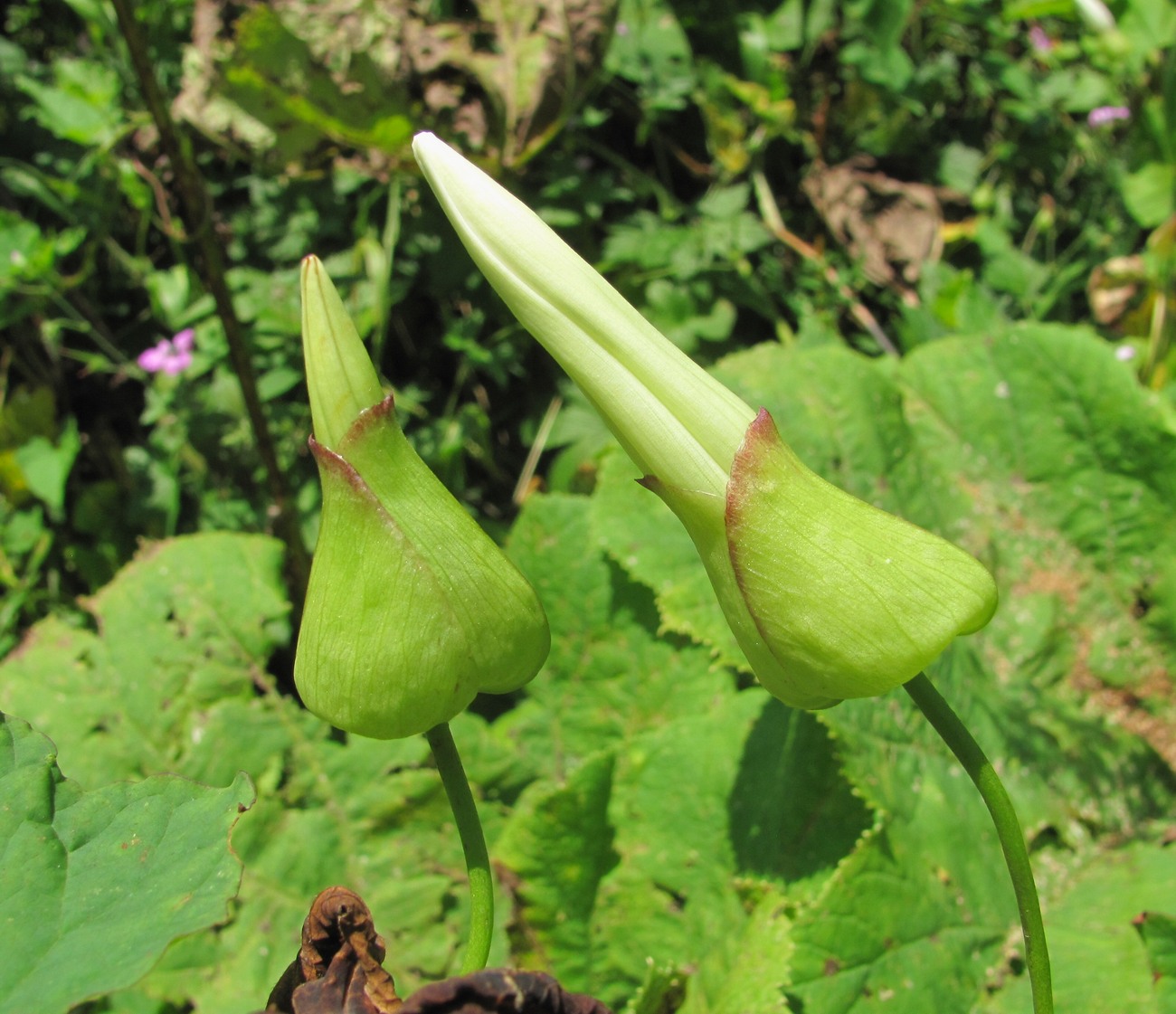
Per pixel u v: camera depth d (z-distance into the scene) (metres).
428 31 0.22
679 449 0.10
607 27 0.23
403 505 0.09
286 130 0.22
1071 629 0.20
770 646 0.10
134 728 0.18
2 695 0.18
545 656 0.10
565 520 0.19
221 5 0.21
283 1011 0.09
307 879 0.17
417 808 0.18
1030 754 0.18
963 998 0.15
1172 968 0.15
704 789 0.17
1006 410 0.21
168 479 0.25
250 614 0.19
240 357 0.20
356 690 0.09
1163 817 0.19
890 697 0.17
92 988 0.08
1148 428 0.20
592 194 0.26
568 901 0.16
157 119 0.18
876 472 0.20
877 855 0.15
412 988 0.16
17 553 0.25
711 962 0.16
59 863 0.09
